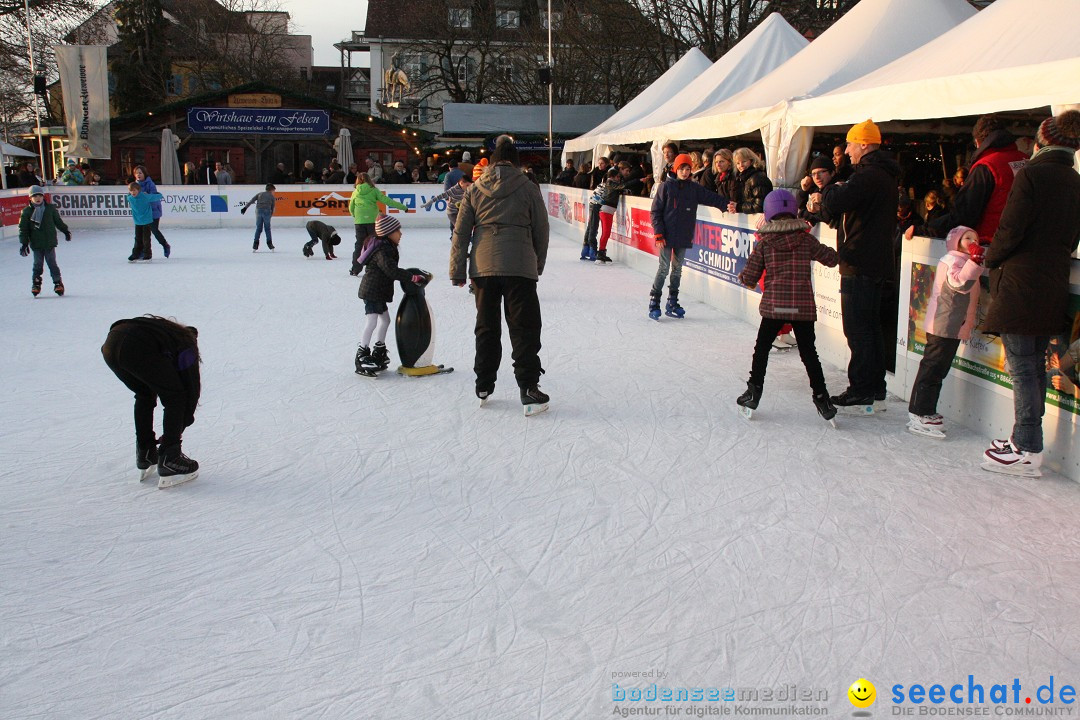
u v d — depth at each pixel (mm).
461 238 5344
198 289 10922
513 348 5371
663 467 4473
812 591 3207
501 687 2641
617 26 29156
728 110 10664
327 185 21453
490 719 2486
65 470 4492
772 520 3816
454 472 4434
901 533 3676
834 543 3588
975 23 7336
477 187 5297
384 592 3227
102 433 5117
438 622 3016
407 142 28172
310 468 4504
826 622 3000
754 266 5098
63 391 6062
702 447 4770
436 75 39344
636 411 5457
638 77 30812
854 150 5094
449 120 27953
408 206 21938
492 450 4758
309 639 2912
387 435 5027
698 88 14047
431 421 5289
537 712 2520
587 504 4016
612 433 5031
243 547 3604
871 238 5055
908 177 9094
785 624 2988
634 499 4066
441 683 2662
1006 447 4324
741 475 4352
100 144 21953
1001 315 4102
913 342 5523
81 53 21469
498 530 3750
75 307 9547
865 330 5191
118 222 20625
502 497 4109
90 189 20281
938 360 4770
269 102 27031
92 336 7973
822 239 6785
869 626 2975
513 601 3154
